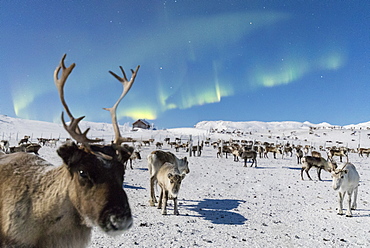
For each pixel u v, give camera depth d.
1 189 3.08
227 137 78.62
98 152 2.89
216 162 27.00
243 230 7.18
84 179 2.75
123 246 5.73
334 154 35.34
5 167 3.28
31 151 24.66
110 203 2.64
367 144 79.50
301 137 92.50
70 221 2.94
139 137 68.62
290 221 8.16
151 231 6.75
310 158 17.23
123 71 3.39
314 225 7.81
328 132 103.00
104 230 2.63
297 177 18.34
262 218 8.39
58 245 2.96
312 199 11.43
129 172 17.84
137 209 8.91
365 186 14.91
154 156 9.72
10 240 2.90
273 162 29.09
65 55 2.85
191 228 7.15
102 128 110.00
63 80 2.83
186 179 15.71
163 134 77.50
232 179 16.34
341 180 8.62
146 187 12.90
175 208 8.46
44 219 2.92
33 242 2.94
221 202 10.43
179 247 5.83
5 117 93.44
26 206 2.95
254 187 13.97
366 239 6.67
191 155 33.44
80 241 3.02
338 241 6.53
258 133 105.19
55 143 41.25
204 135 81.12
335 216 8.78
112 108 3.23
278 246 6.15
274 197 11.66
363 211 9.46
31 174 3.20
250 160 30.56
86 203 2.74
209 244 6.09
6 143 27.33
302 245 6.24
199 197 11.20
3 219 2.95
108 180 2.75
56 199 2.90
